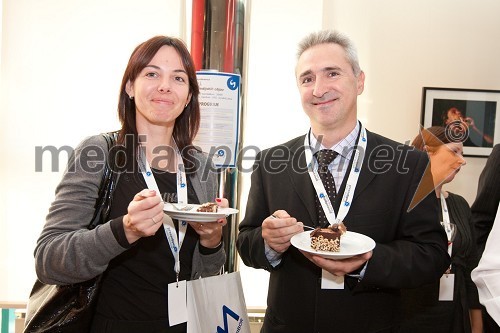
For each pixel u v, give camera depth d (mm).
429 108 2857
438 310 1922
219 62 1831
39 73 2590
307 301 1407
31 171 2596
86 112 2621
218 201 1358
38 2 2582
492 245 1050
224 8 1822
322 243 1209
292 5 2688
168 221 1282
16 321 2629
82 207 1119
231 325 1404
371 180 1453
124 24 2633
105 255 1026
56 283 1086
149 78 1233
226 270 1909
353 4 2832
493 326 1993
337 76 1437
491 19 2900
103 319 1181
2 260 2584
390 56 2865
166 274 1246
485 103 2857
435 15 2877
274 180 1603
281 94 2695
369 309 1383
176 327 1240
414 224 1418
